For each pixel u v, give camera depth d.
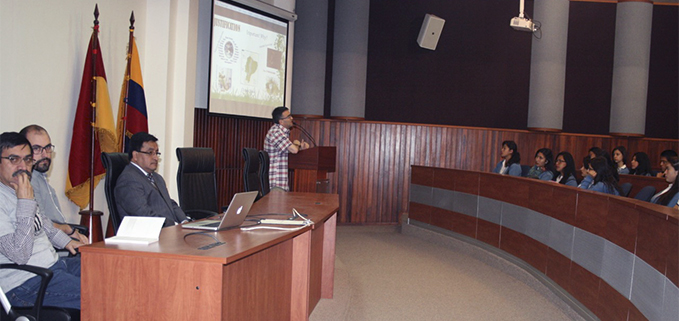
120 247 2.10
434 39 8.04
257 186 4.87
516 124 8.44
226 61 6.17
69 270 2.67
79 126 3.96
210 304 2.02
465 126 8.38
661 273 2.57
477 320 3.68
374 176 8.10
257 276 2.49
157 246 2.15
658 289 2.60
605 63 8.52
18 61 3.54
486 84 8.39
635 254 2.91
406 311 3.81
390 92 8.30
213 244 2.22
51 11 3.84
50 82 3.87
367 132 8.06
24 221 2.25
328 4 8.09
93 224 3.96
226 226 2.60
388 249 6.18
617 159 6.63
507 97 8.41
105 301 2.08
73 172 3.95
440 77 8.34
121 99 4.48
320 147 5.94
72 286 2.41
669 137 8.54
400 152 8.15
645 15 8.19
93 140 3.97
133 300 2.06
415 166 7.33
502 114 8.42
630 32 8.20
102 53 4.50
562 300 3.96
